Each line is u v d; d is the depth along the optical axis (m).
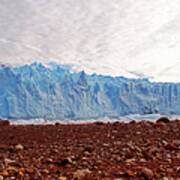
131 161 3.15
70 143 4.89
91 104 42.34
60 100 39.59
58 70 42.56
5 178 2.50
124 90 42.66
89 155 3.67
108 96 44.28
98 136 5.67
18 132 6.87
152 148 3.80
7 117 32.88
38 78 38.97
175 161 3.07
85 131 6.69
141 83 43.03
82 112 39.91
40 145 4.76
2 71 35.94
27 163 3.25
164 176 2.41
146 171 2.43
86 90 42.75
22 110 34.88
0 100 34.69
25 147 4.45
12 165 3.12
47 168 2.97
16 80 36.16
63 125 8.56
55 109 38.09
